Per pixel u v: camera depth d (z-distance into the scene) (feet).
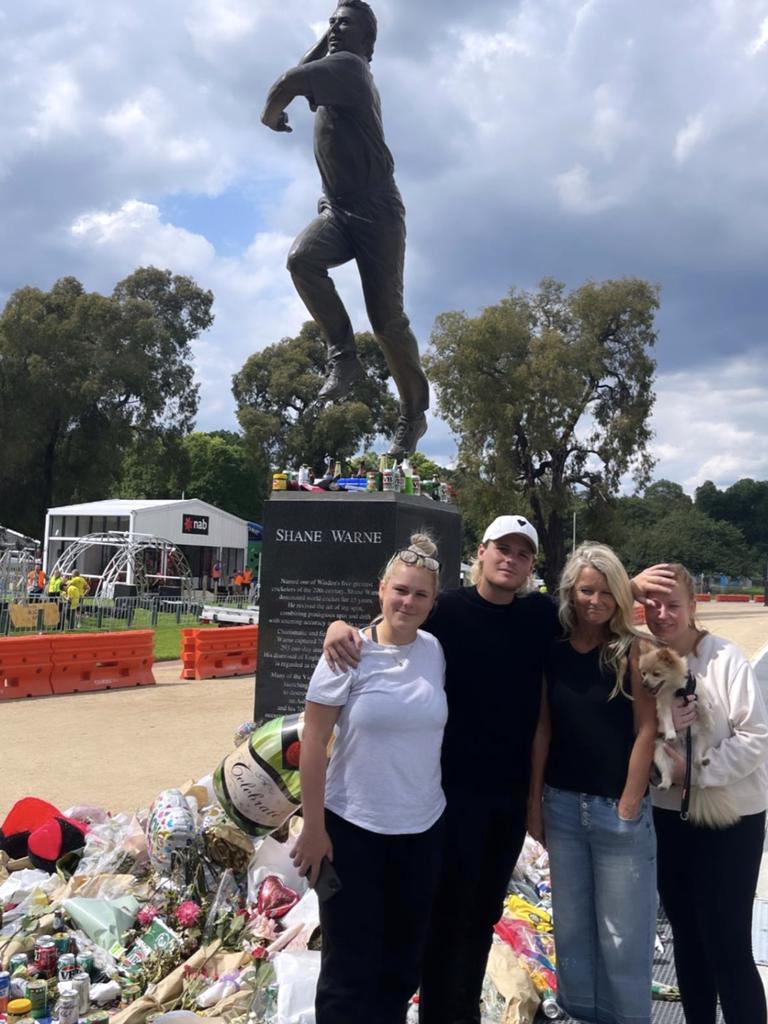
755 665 56.80
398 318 21.34
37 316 147.43
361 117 20.16
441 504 21.34
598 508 125.90
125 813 19.48
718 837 10.84
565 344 119.14
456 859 10.78
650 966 10.79
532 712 11.18
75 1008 12.03
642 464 126.72
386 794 9.89
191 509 129.08
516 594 11.75
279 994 11.91
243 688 44.96
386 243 20.71
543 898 16.97
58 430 151.84
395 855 9.94
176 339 165.89
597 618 10.66
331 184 20.81
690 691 10.59
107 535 114.83
